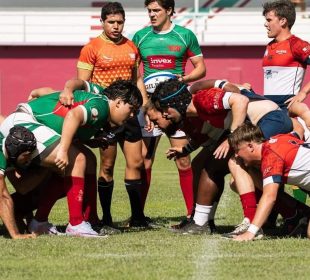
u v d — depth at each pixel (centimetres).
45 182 2511
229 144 2314
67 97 2411
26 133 2312
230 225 2761
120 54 2894
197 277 1852
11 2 8906
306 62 2952
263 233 2511
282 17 2973
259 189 2484
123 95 2384
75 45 8606
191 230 2542
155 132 2900
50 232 2500
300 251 2155
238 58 8519
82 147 2548
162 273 1894
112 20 2864
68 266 1973
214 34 8562
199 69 3081
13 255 2112
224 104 2362
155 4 3011
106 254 2128
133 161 2778
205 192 2525
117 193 3775
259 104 2448
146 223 2812
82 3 8912
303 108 2553
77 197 2428
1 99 8650
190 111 2425
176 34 3041
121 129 2727
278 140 2288
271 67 3002
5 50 8644
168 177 4516
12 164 2398
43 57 8650
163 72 3036
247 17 8581
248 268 1947
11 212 2389
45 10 8919
